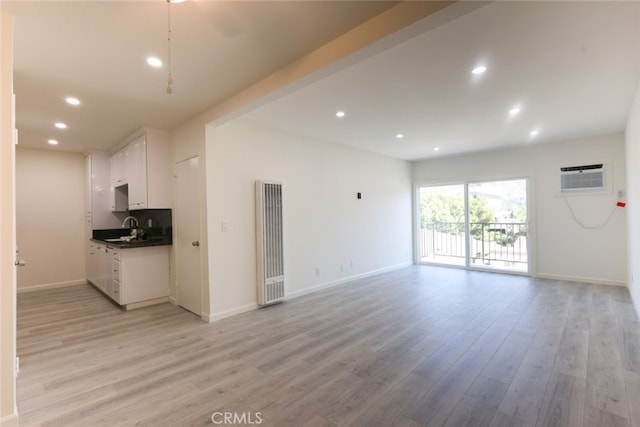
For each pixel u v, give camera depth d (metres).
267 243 4.15
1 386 1.72
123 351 2.85
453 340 2.99
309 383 2.27
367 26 1.98
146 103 3.28
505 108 3.65
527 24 2.02
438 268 6.77
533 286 5.03
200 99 3.20
